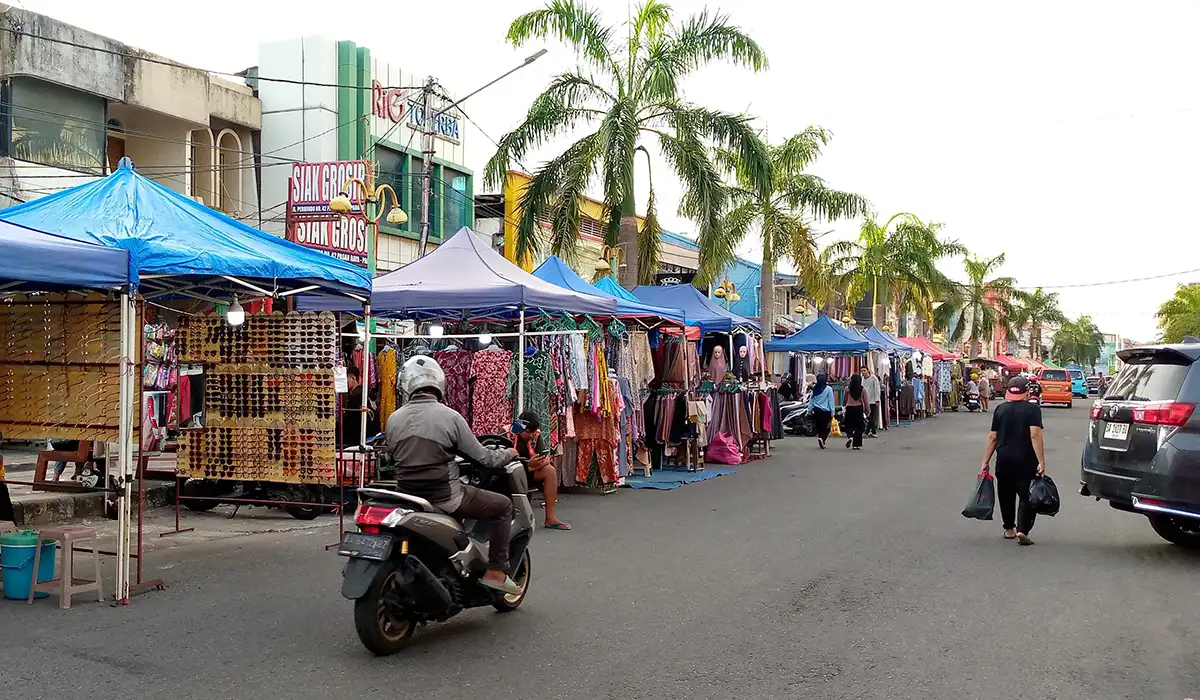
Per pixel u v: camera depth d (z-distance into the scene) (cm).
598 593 742
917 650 596
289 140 2352
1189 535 959
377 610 569
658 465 1666
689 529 1045
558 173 2183
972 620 669
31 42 1738
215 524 1048
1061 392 5016
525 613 680
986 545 956
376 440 1159
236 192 2319
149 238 733
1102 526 1077
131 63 1942
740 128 2123
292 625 641
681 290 1942
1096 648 602
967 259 5709
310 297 1197
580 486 1362
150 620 650
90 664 554
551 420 1229
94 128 1872
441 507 611
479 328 1365
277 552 891
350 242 2070
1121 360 981
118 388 748
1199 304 7031
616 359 1427
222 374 992
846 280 3978
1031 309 6700
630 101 2066
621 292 1662
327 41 2361
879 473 1644
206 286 910
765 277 2961
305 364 960
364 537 573
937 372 3969
